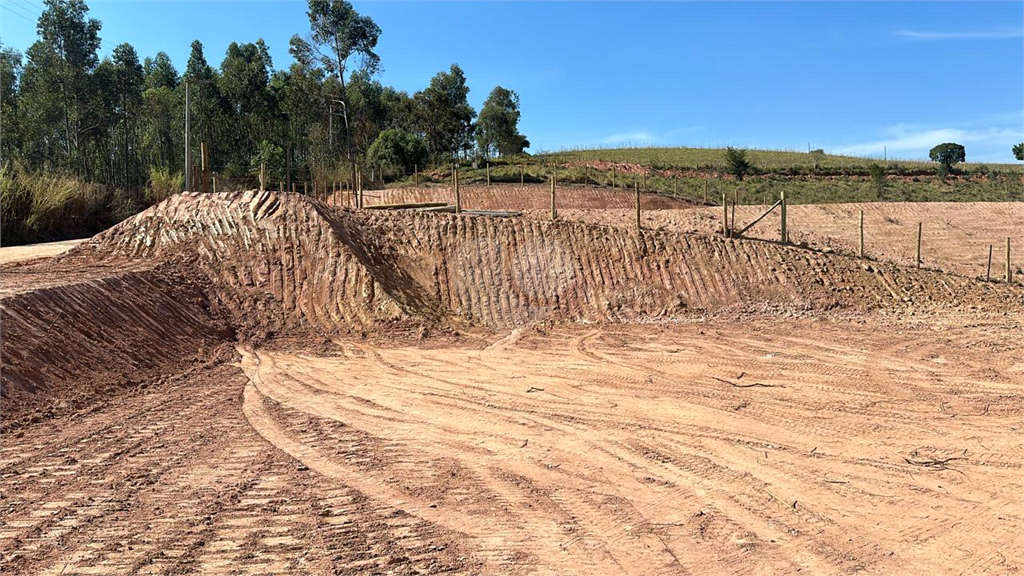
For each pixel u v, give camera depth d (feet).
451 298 66.44
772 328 59.77
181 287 57.67
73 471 27.84
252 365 47.78
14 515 23.65
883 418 35.73
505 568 20.31
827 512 24.72
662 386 42.45
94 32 157.89
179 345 49.85
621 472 28.43
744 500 25.71
